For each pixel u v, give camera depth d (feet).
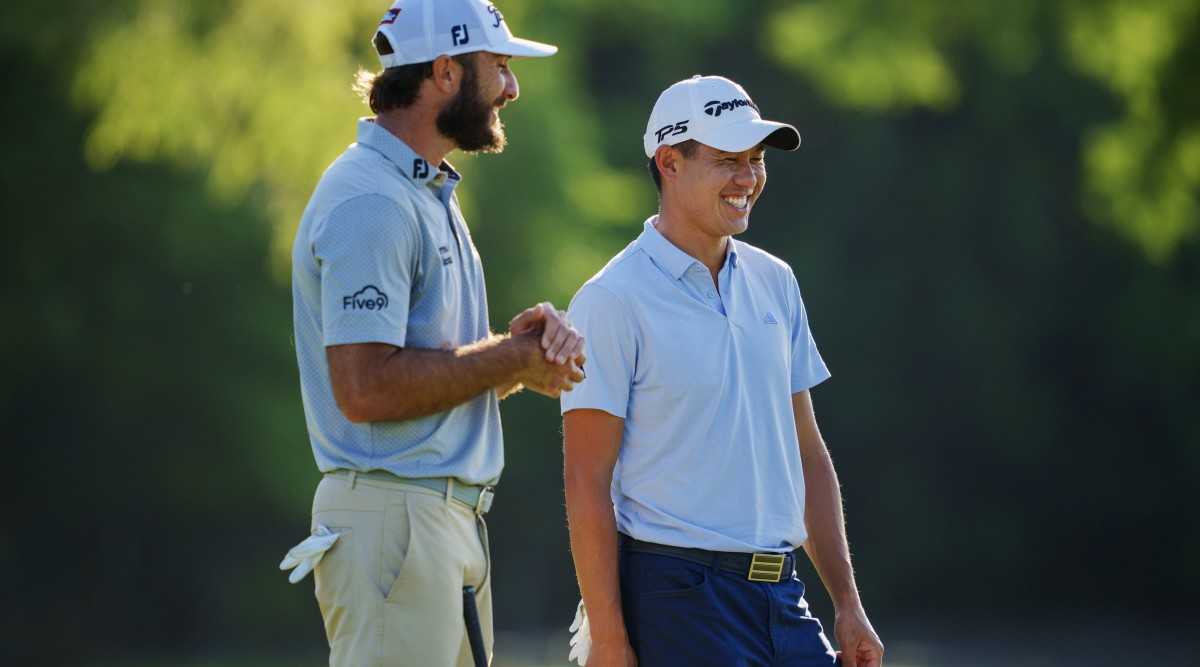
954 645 279.90
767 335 53.52
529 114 250.16
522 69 251.60
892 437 347.77
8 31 183.52
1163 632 308.40
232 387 238.48
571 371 47.24
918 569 348.59
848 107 330.54
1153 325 328.90
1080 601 349.20
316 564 48.03
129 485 251.19
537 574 314.14
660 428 51.52
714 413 51.62
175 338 235.20
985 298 342.03
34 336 227.40
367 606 46.96
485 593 50.65
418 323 47.52
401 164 47.70
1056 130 330.75
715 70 352.49
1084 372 343.05
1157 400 337.93
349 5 145.07
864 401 344.90
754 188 53.01
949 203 342.03
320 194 47.39
